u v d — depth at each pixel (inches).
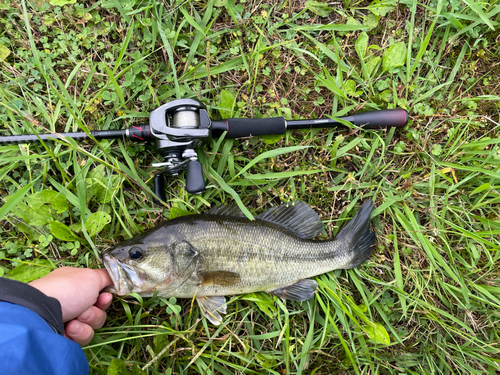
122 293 13.2
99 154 15.1
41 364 8.6
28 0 15.1
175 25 15.9
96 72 15.5
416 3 16.7
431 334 16.6
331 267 15.4
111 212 15.3
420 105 16.5
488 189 16.4
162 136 13.6
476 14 16.7
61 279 12.3
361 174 16.3
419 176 16.7
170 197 15.6
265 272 14.6
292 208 15.5
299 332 16.0
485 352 16.3
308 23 17.0
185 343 15.2
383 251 16.6
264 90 16.6
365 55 16.9
